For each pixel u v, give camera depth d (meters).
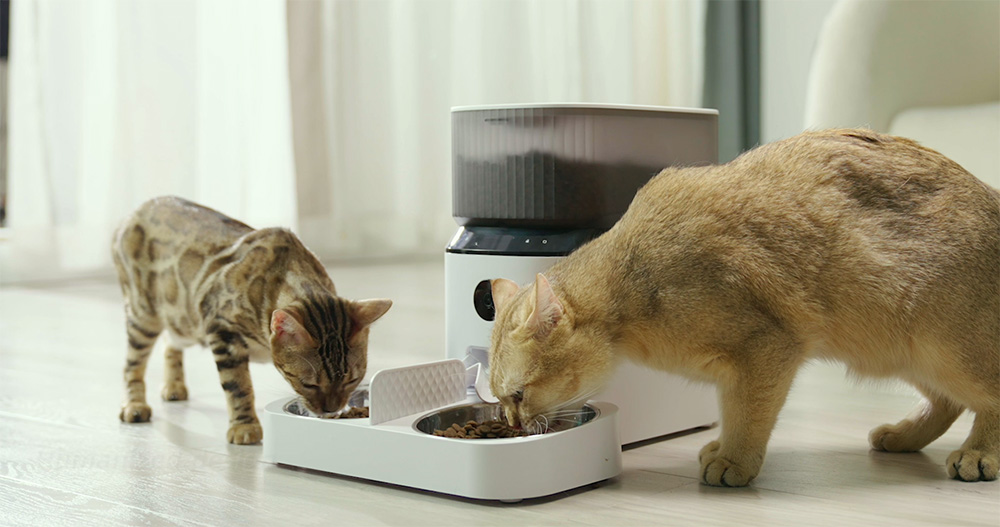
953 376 1.93
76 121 5.16
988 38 4.21
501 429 2.06
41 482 1.97
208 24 5.39
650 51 6.77
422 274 5.50
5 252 5.29
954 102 4.17
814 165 1.99
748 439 1.92
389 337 3.72
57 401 2.76
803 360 1.94
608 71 6.67
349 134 5.92
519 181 2.25
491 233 2.31
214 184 5.46
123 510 1.78
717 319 1.88
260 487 1.92
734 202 1.94
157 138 5.28
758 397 1.89
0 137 5.68
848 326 1.94
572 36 6.34
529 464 1.81
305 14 5.68
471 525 1.69
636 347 1.98
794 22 6.74
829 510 1.75
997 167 3.47
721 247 1.89
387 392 2.00
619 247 1.97
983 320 1.90
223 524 1.70
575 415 2.12
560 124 2.22
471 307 2.31
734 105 6.83
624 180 2.30
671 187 2.01
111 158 5.22
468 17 6.16
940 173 1.98
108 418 2.56
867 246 1.91
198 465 2.10
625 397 2.26
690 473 2.04
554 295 1.87
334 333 2.27
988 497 1.82
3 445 2.27
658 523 1.69
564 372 1.91
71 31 5.09
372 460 1.93
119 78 5.19
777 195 1.95
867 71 4.03
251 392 2.38
